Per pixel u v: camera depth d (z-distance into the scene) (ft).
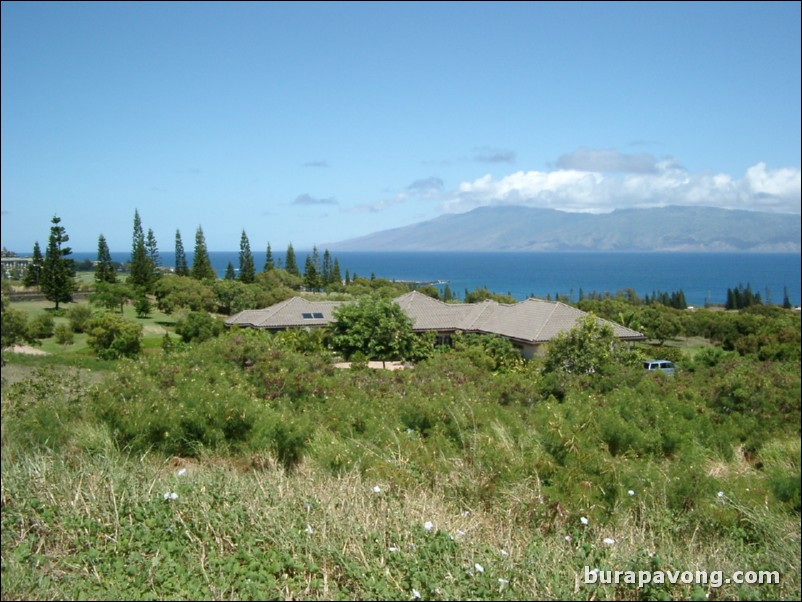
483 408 29.40
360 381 39.45
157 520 15.46
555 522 17.81
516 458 21.44
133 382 29.30
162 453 24.29
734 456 29.73
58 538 14.71
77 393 30.73
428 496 19.62
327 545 14.25
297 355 41.14
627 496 19.30
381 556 14.23
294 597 12.84
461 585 12.95
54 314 151.74
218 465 22.70
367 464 21.57
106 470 19.30
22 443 23.76
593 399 34.81
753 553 17.11
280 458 24.16
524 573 13.84
